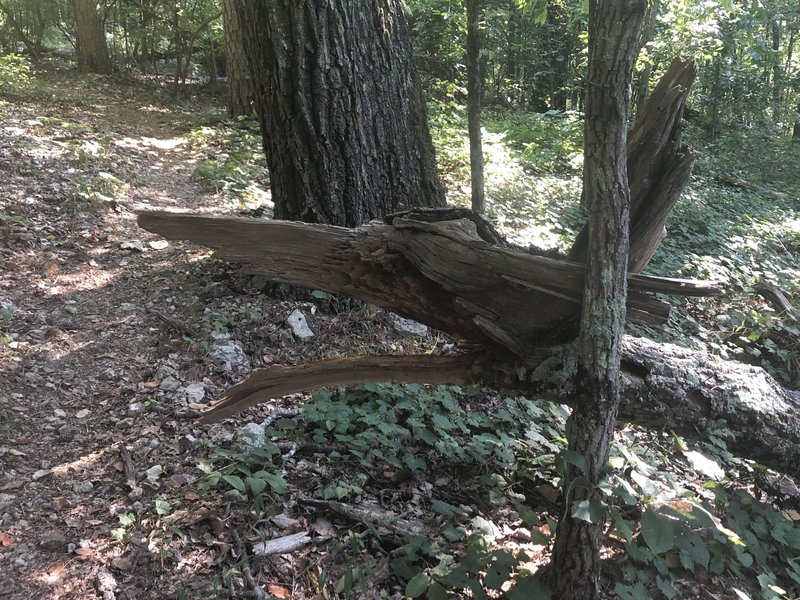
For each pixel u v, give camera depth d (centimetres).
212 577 259
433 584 247
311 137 458
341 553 277
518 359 249
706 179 1009
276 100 456
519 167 865
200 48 1623
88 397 374
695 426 300
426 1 1470
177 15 1463
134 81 1560
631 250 251
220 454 319
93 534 278
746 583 288
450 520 304
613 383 226
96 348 419
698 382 296
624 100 208
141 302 479
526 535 297
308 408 353
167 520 285
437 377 266
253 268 254
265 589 256
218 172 797
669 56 1015
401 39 490
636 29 201
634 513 299
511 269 235
